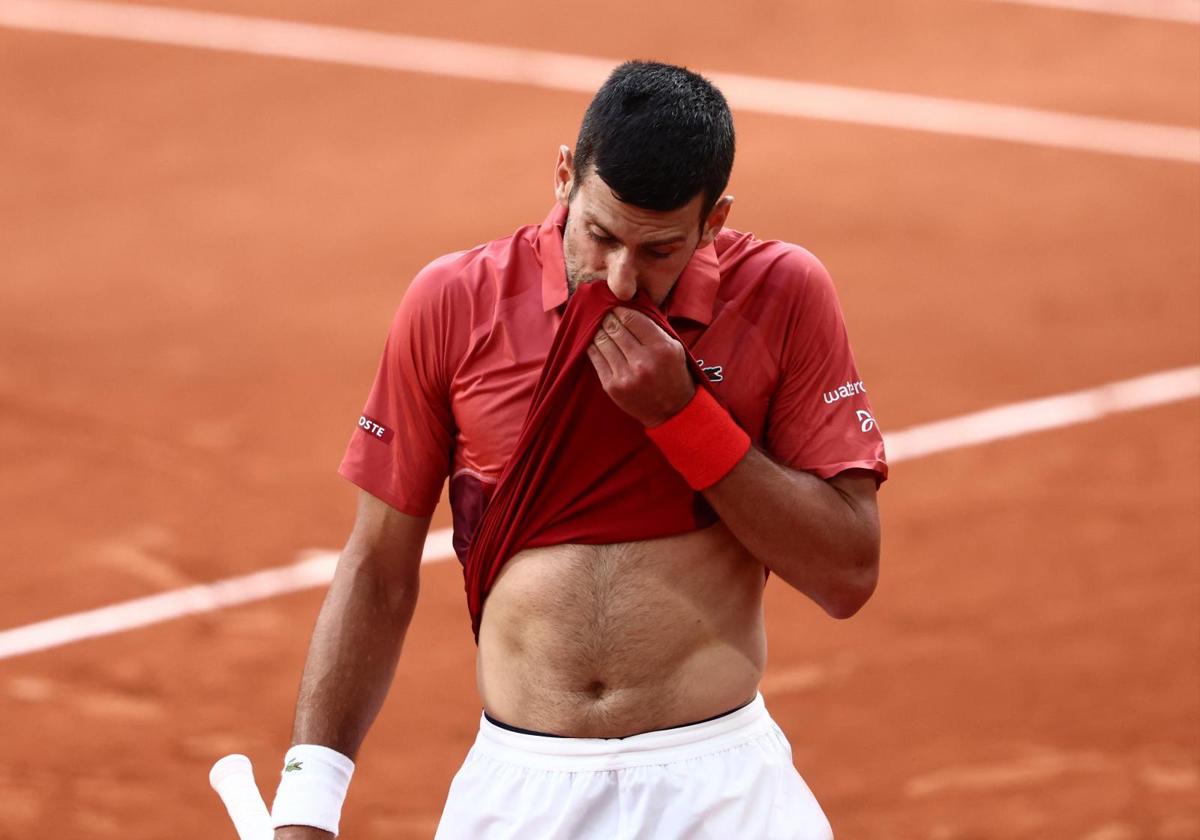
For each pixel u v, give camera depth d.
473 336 12.34
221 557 29.06
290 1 64.50
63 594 27.86
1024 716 24.69
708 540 12.32
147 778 23.36
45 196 47.19
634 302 11.45
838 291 41.50
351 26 62.09
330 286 41.72
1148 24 63.12
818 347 12.35
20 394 35.06
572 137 52.78
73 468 32.00
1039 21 63.12
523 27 62.34
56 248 43.56
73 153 50.50
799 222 46.06
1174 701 25.03
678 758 12.29
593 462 12.06
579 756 12.32
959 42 61.38
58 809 22.61
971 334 38.84
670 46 61.06
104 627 26.97
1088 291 41.22
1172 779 23.20
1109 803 22.70
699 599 12.31
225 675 25.81
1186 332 38.75
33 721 24.56
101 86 55.81
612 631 12.22
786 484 11.84
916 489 31.73
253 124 53.31
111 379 36.03
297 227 45.62
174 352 37.56
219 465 32.34
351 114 54.31
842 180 49.19
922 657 26.20
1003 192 48.16
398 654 13.27
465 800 12.89
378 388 12.98
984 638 26.72
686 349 11.76
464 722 24.62
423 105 55.16
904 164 50.47
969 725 24.47
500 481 12.18
